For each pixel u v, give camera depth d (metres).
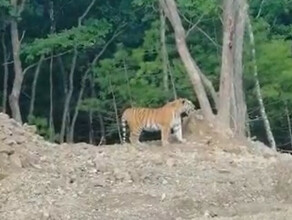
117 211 12.73
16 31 28.56
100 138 31.36
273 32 30.58
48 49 28.77
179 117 18.34
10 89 32.66
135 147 16.92
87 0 31.56
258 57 27.69
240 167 15.49
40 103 32.78
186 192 13.59
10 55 31.94
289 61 27.78
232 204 13.12
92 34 29.39
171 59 28.78
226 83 19.64
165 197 13.30
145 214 12.57
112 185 13.95
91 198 13.23
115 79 28.39
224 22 20.08
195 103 27.41
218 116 19.47
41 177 13.99
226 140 18.03
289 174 13.76
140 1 29.11
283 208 12.69
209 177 14.55
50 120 30.11
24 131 15.93
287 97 27.75
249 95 27.64
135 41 31.36
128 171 14.47
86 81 32.59
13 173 14.07
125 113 18.89
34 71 32.06
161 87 27.75
